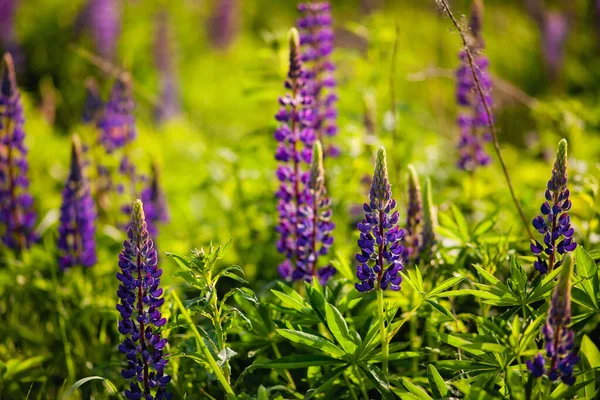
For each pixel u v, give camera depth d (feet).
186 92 16.62
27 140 10.95
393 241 5.84
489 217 6.78
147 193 7.82
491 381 5.82
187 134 12.93
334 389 6.17
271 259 7.79
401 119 9.19
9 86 7.57
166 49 15.16
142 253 5.79
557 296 5.44
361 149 7.97
